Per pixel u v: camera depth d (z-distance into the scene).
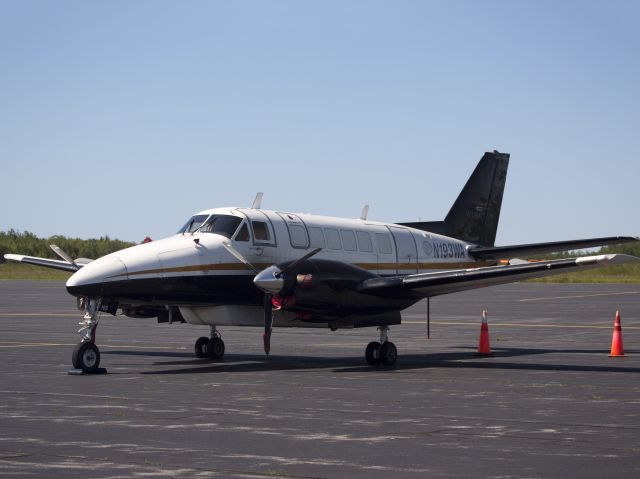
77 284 15.81
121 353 20.67
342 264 17.69
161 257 16.97
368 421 10.75
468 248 23.84
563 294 51.22
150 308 18.69
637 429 10.16
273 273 16.80
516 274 17.11
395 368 17.36
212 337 19.20
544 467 8.25
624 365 17.75
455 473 8.04
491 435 9.81
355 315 17.67
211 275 17.59
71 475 7.93
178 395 13.12
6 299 45.06
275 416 11.13
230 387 14.12
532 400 12.58
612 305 40.38
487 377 15.65
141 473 8.02
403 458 8.64
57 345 22.25
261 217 18.75
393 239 21.61
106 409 11.69
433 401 12.48
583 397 12.90
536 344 22.89
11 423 10.56
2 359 18.77
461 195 24.48
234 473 8.04
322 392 13.52
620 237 21.06
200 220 18.48
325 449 9.06
